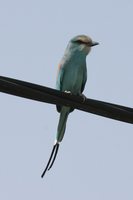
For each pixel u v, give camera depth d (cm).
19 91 1095
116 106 1165
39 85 1109
